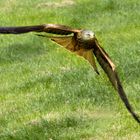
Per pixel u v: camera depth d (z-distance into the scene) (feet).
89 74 61.36
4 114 54.80
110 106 52.19
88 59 20.72
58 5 104.88
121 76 59.41
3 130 50.72
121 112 50.60
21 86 62.23
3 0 112.37
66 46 20.54
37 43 82.64
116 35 81.71
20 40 84.89
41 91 59.26
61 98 55.31
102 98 53.98
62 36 20.43
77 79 60.64
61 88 58.70
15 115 53.67
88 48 20.62
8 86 63.82
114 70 20.21
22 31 18.40
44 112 52.65
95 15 94.79
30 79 64.49
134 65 62.85
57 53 75.41
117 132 46.34
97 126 47.83
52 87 59.62
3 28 18.21
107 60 20.48
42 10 103.09
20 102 57.31
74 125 48.65
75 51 20.61
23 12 103.65
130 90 55.31
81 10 98.78
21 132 48.75
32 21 97.91
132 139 45.19
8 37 86.99
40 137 47.39
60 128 48.37
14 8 106.93
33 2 108.99
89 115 50.62
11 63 75.20
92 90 55.88
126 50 70.08
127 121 48.19
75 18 94.32
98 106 52.39
